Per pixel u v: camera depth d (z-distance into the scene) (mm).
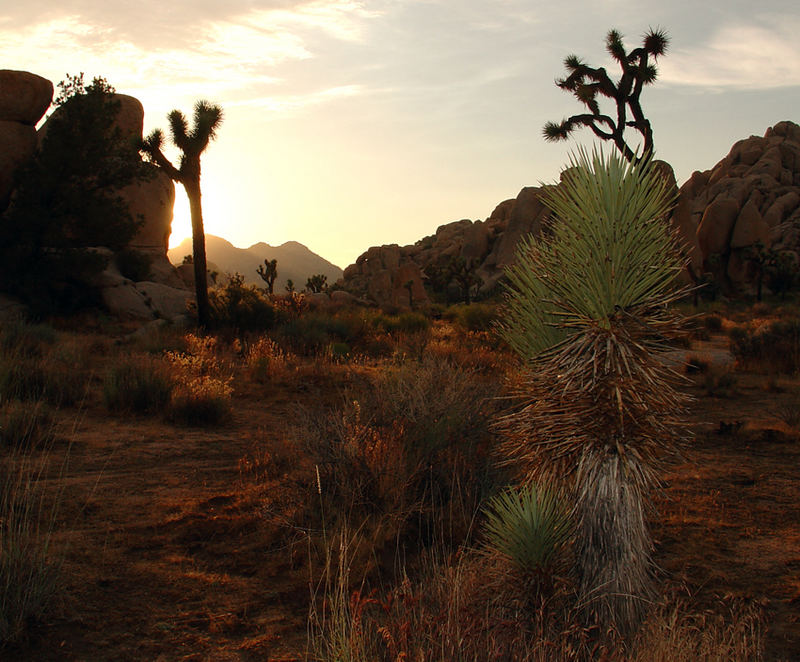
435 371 7156
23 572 3855
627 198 3123
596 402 3143
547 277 3266
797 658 3555
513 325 3627
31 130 30109
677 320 3131
